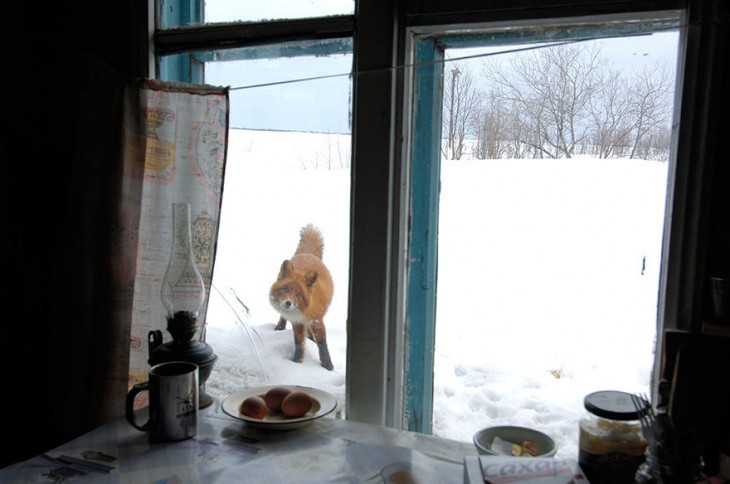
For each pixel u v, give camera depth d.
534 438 1.11
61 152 1.62
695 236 1.13
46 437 1.67
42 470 1.03
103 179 1.46
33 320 1.67
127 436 1.17
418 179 1.41
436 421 1.45
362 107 1.34
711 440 0.98
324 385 1.51
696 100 1.12
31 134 1.65
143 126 1.46
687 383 1.00
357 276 1.37
